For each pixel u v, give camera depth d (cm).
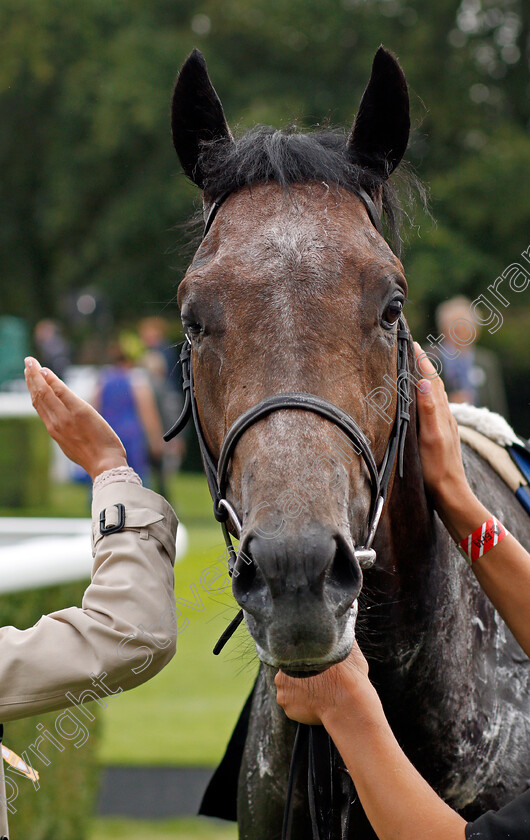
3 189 2255
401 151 241
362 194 229
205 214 244
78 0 2111
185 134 252
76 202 2116
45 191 2214
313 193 222
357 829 237
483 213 1702
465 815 240
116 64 2039
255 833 261
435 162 1886
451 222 1711
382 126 239
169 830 464
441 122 1880
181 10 2203
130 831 462
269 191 225
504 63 2022
